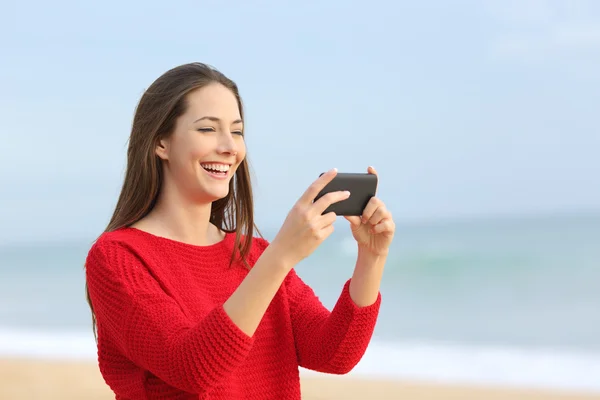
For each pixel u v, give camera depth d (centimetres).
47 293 2466
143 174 276
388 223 262
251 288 229
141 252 261
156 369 236
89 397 966
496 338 1402
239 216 292
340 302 280
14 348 1401
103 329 265
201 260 278
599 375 1020
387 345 1322
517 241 2989
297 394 286
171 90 272
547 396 905
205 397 252
